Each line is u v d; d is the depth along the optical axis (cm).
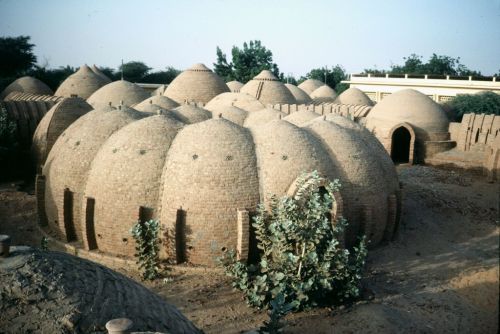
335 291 1134
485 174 1975
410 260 1350
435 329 901
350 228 1467
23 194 2011
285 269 1093
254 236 1295
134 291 736
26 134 2533
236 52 6309
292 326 1021
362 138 1728
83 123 1686
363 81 4384
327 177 1395
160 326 690
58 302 630
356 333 986
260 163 1371
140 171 1384
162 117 1548
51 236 1556
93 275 712
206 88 3177
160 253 1349
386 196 1563
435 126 2798
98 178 1417
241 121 2198
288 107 3077
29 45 5128
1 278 634
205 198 1288
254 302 1098
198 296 1169
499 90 3306
